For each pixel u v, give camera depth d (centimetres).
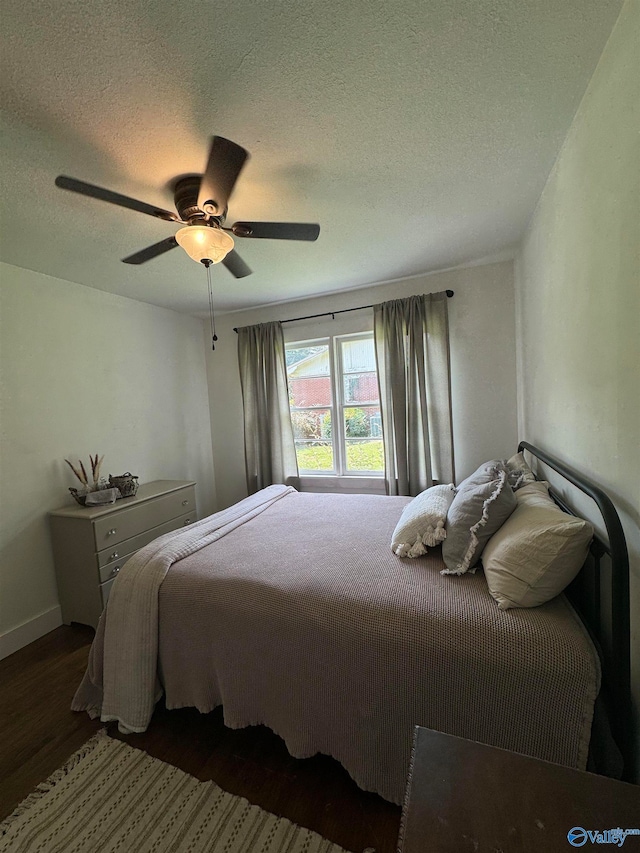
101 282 272
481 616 111
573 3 94
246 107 121
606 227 111
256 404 368
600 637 111
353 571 146
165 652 151
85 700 167
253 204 184
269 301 348
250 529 205
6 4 86
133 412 319
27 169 144
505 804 64
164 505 283
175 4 89
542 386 199
